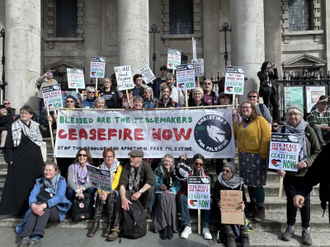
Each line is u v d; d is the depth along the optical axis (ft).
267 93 25.22
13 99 27.61
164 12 48.29
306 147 13.26
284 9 47.11
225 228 13.35
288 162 13.07
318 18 46.88
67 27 49.90
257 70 27.86
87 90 22.20
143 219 14.16
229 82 16.38
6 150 16.02
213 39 47.39
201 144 16.55
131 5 29.27
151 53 47.93
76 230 15.16
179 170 14.90
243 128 14.69
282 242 13.41
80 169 15.76
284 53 47.11
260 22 28.32
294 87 28.81
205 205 14.32
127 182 14.88
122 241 13.83
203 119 16.58
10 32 27.86
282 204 16.19
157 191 15.11
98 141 17.17
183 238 14.07
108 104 22.75
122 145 17.10
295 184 13.64
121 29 29.63
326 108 21.91
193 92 19.36
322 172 9.17
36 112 28.27
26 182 15.94
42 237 14.14
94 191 15.67
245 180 14.39
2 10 43.88
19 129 16.06
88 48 48.08
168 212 14.30
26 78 27.91
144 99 21.26
